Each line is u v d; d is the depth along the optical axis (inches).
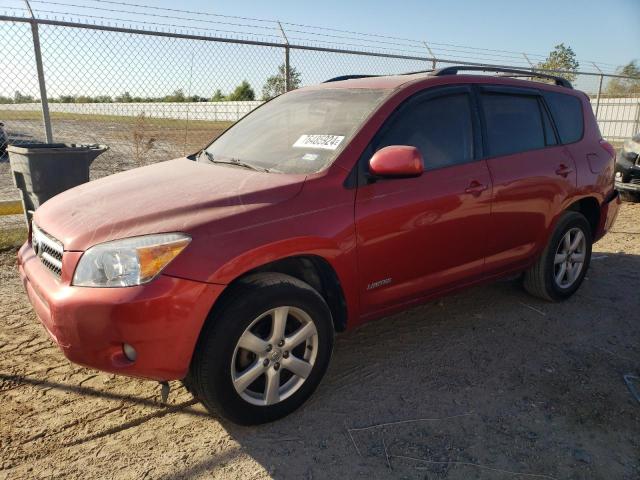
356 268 114.0
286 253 101.9
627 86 710.5
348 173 113.6
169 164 141.9
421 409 112.4
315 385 111.7
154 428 106.0
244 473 93.5
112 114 298.0
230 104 315.6
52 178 199.6
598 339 146.2
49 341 140.8
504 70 161.3
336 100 135.8
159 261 90.4
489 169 139.0
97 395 116.9
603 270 205.3
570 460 96.7
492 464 95.5
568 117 169.8
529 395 118.0
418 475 92.8
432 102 132.6
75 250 94.2
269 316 103.1
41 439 101.7
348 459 97.0
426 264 128.4
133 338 89.7
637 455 98.7
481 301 171.9
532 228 153.6
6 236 225.8
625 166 318.0
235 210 100.0
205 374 95.9
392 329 151.3
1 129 275.6
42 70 227.0
